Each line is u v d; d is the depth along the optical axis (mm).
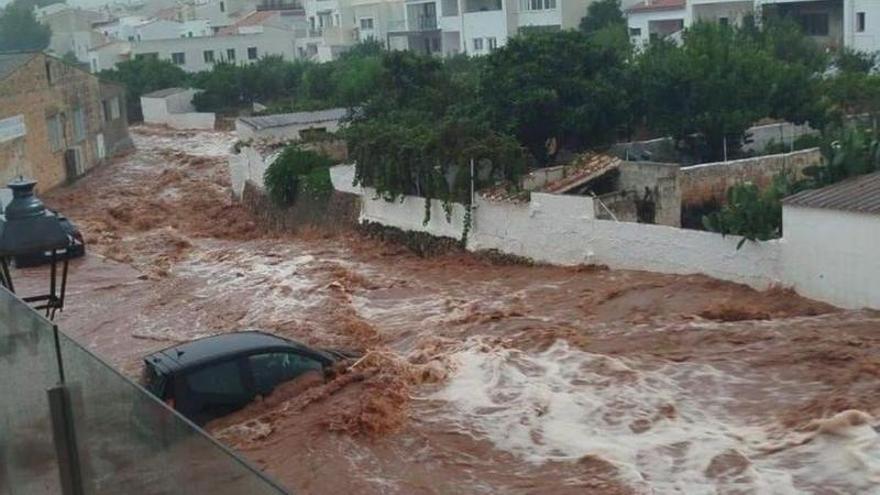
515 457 13055
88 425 6242
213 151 58375
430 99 40188
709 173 27391
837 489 11641
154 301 25562
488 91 33219
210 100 74750
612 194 26922
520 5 66688
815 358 16172
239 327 22453
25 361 7242
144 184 49125
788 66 34406
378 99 41344
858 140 22031
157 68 79188
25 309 6996
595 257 25125
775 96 33125
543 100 31828
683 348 17375
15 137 44312
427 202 29344
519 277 25328
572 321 20250
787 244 20719
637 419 14133
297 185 36156
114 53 101688
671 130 33188
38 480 7324
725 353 16875
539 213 26219
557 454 13086
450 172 28578
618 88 33031
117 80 77812
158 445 5297
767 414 14016
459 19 71125
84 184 50125
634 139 36344
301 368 14922
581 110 32125
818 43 50312
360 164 31750
